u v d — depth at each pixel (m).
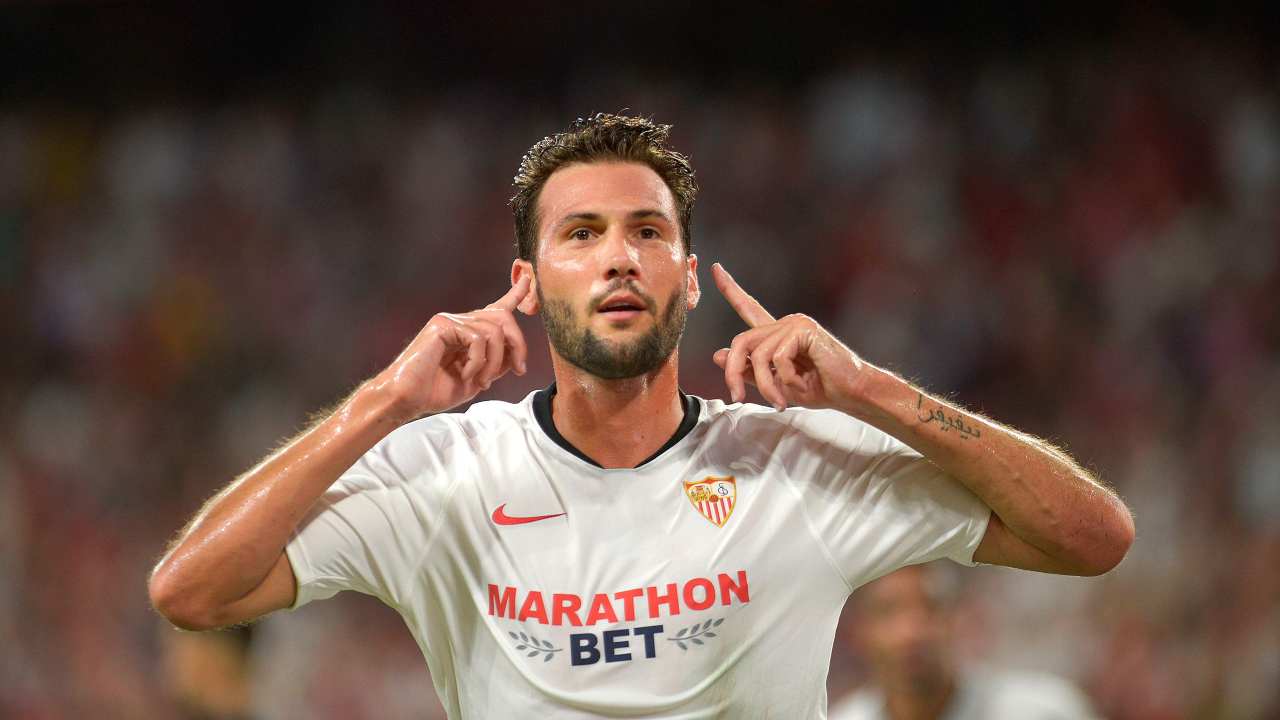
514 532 9.15
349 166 46.66
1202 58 42.56
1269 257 38.41
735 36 46.84
